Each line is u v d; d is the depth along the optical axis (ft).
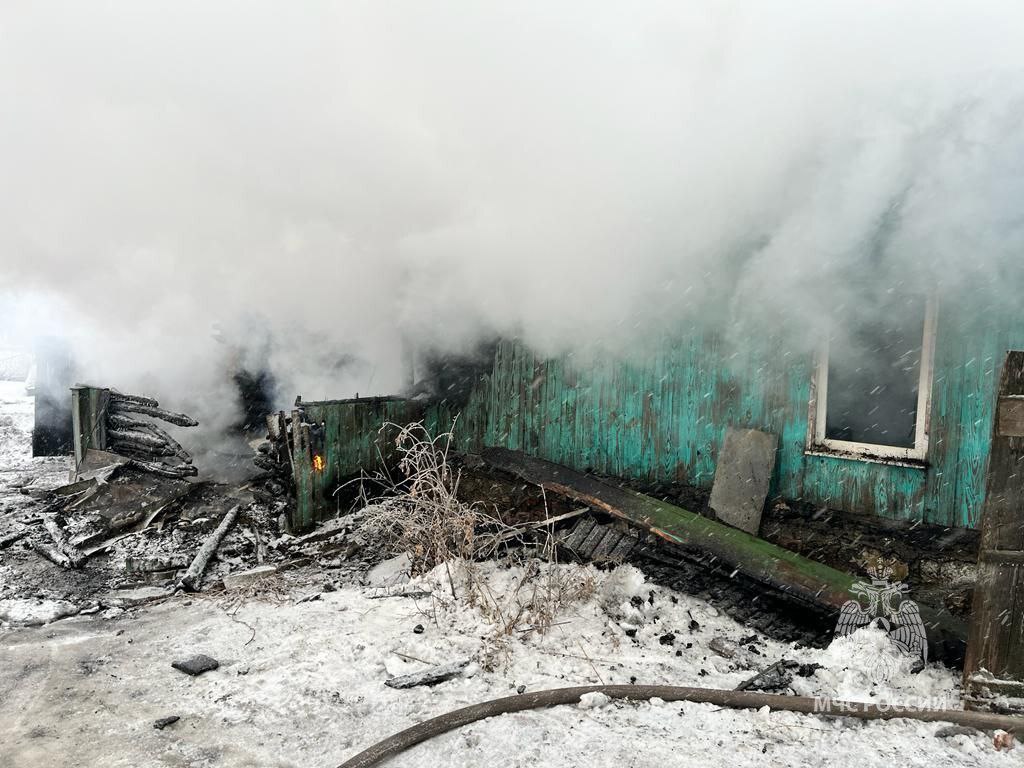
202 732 12.26
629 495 21.02
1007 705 12.66
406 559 21.16
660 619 17.26
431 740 11.89
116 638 16.33
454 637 15.98
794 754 11.57
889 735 12.16
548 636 16.24
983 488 16.87
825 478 19.13
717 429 20.97
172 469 25.96
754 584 18.04
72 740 11.93
